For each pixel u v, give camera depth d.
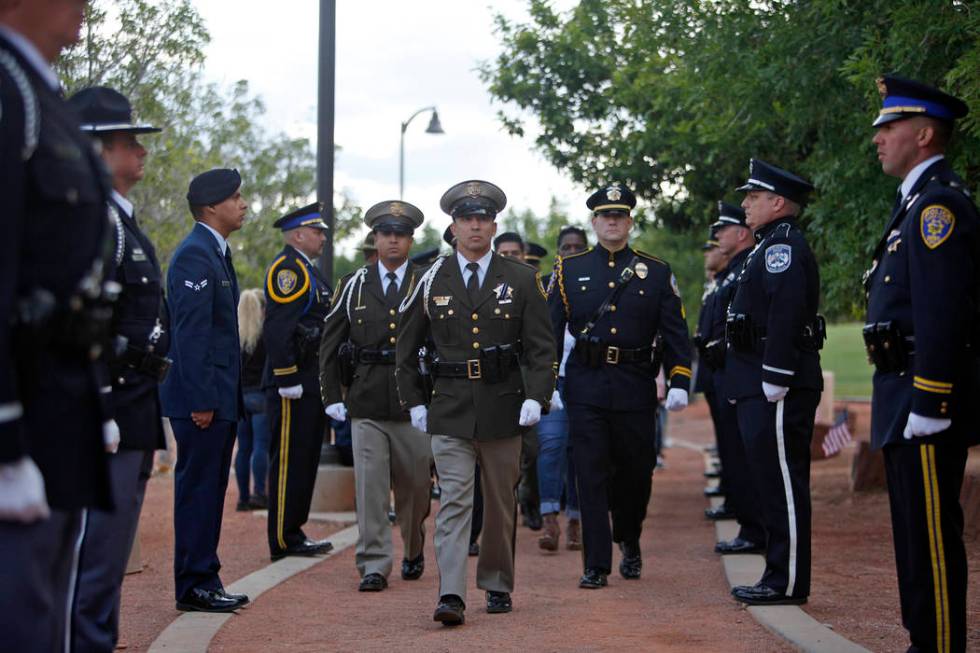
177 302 6.22
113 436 3.88
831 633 5.63
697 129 11.78
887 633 5.69
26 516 2.75
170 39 10.07
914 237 4.61
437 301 6.42
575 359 7.41
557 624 6.09
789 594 6.45
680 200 14.07
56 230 2.89
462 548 6.18
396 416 7.23
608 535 7.27
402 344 6.57
